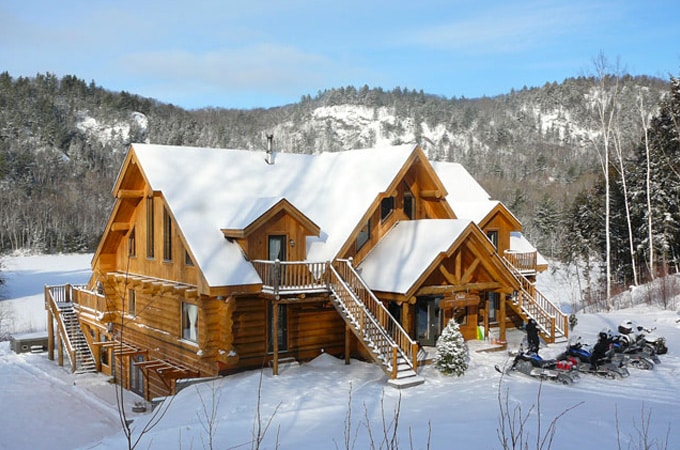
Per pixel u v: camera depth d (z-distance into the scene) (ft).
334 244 72.33
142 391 80.69
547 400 51.26
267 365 69.10
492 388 57.06
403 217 83.56
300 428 45.24
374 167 81.97
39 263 305.32
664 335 83.76
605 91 141.79
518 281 80.33
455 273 74.54
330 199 81.51
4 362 101.76
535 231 296.30
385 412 49.57
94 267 92.94
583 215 180.86
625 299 124.67
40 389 83.56
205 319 65.36
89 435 63.77
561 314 83.66
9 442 61.52
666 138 153.99
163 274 75.87
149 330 79.71
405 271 70.03
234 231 66.54
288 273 66.28
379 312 65.92
